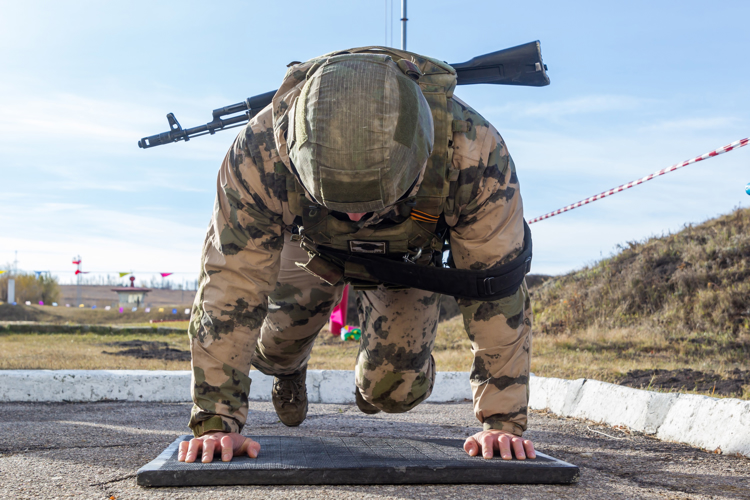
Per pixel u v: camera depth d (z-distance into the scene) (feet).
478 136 6.65
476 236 6.83
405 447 7.41
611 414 11.59
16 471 6.66
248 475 5.86
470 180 6.55
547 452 8.62
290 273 9.24
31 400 14.97
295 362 10.56
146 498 5.34
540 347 29.50
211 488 5.73
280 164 6.51
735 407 8.77
